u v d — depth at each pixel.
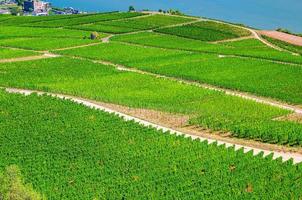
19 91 109.69
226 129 89.31
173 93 113.81
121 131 83.81
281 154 80.81
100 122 87.69
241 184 66.00
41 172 66.75
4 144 76.12
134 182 65.44
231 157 75.38
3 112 91.00
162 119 94.00
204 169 71.06
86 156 73.19
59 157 72.38
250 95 119.81
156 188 64.31
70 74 128.62
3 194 51.75
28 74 127.44
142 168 69.69
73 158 72.44
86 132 82.75
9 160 70.06
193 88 118.75
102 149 76.06
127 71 133.62
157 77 128.50
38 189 61.72
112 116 90.88
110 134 82.31
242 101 110.69
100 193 61.53
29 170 67.19
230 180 67.56
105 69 134.88
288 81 131.50
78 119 88.81
